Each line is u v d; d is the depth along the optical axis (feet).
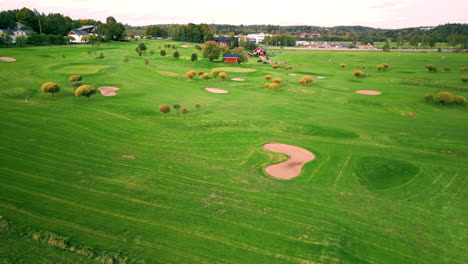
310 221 77.41
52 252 59.93
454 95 230.07
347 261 63.16
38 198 79.05
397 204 88.94
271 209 82.12
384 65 403.75
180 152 120.57
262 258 62.75
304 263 61.87
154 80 253.85
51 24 532.32
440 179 105.09
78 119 149.07
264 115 178.50
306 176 104.99
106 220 71.97
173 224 72.38
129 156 112.68
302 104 211.61
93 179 92.38
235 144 131.54
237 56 427.33
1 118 138.82
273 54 647.97
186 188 91.25
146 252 62.08
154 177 96.94
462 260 66.39
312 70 405.80
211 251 63.87
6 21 441.68
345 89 270.26
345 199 90.58
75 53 356.59
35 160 101.81
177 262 59.98
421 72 379.35
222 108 189.37
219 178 99.76
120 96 198.08
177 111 171.83
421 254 67.56
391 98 234.17
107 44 524.11
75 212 74.28
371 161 117.80
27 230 65.62
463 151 131.13
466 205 89.20
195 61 395.96
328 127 158.92
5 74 217.36
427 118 187.21
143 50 427.33
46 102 171.42
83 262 58.03
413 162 118.62
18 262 56.49
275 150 127.34
